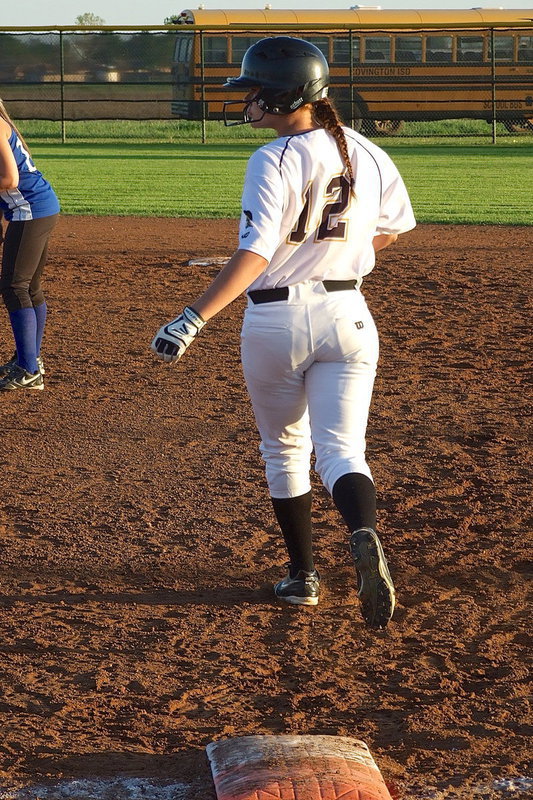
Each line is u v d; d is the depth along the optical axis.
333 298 11.27
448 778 9.59
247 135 108.88
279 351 11.35
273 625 12.90
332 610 13.37
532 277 37.34
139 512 16.70
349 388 11.56
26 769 9.76
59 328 30.27
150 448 20.06
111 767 9.77
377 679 11.58
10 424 21.55
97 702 11.02
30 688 11.28
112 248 44.41
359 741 9.82
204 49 98.62
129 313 32.19
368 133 110.62
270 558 14.93
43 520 16.34
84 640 12.44
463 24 96.62
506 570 14.54
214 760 9.50
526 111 105.62
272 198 10.66
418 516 16.55
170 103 97.38
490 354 27.31
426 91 105.06
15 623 12.85
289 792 8.83
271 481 13.05
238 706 10.96
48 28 94.31
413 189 65.62
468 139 107.75
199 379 25.08
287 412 12.26
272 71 11.12
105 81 96.12
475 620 13.03
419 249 44.00
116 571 14.45
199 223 52.56
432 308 32.81
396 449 19.94
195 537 15.66
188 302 33.69
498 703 11.02
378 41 105.19
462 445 20.23
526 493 17.58
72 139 106.25
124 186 67.62
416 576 14.33
